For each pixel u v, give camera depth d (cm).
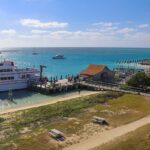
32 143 3198
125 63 18275
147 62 17888
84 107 5156
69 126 3872
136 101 5503
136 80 6856
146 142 2838
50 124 4044
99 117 4166
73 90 7706
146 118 4194
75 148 3028
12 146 3112
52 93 7300
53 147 3081
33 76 8069
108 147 2842
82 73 8644
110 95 6256
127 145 2809
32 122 4250
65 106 5294
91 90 7575
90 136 3425
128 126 3791
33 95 7056
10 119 4472
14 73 7481
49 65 16362
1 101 6316
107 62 19388
